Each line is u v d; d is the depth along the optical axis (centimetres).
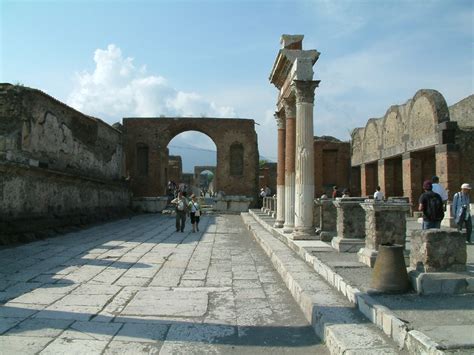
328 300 663
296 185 1326
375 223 876
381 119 2958
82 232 1878
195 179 6044
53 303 735
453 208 1302
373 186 3319
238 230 2098
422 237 656
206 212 3428
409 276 657
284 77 1573
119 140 3244
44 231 1642
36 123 1816
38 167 1670
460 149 2178
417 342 438
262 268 1095
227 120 3606
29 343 552
